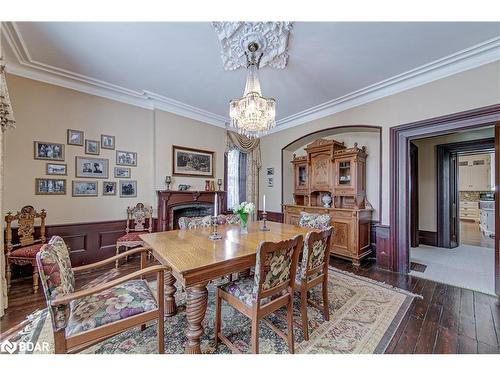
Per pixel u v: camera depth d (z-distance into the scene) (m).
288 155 5.18
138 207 3.69
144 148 3.94
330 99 3.77
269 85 3.29
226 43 2.36
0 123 1.94
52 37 2.29
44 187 3.02
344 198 4.23
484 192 7.70
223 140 4.95
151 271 1.41
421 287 2.64
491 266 3.37
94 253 3.38
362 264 3.50
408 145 3.17
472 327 1.86
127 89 3.50
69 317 1.26
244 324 1.91
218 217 2.99
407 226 3.15
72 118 3.24
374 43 2.34
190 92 3.62
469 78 2.61
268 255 1.42
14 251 2.49
